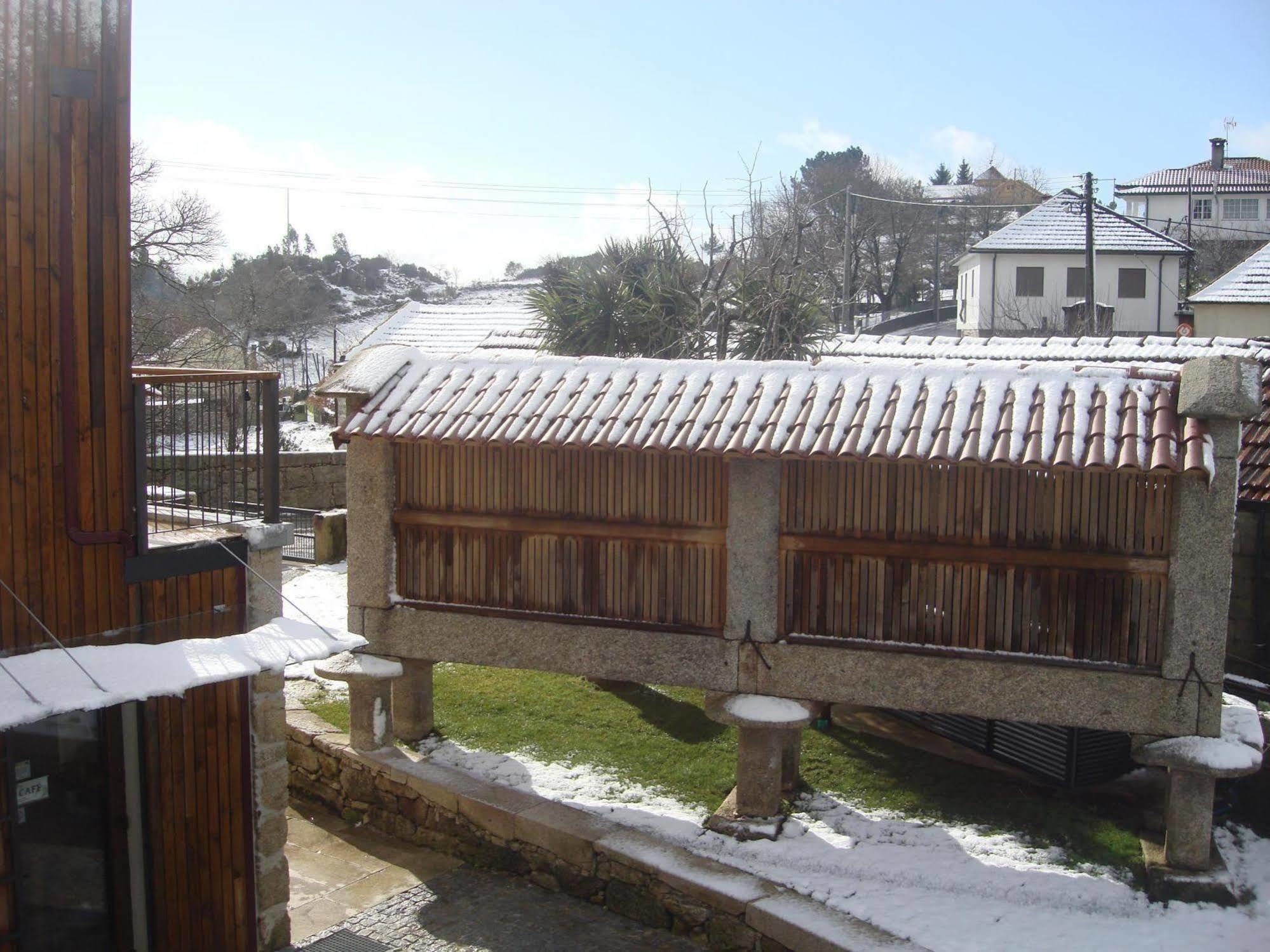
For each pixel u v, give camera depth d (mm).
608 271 14031
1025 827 7551
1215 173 43688
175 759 6121
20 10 5375
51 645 5461
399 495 8320
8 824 5367
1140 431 6477
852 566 7262
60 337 5570
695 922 6922
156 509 6879
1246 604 9609
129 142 5816
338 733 9172
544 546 7945
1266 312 21969
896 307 43188
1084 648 6852
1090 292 23281
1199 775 6602
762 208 25547
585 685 10367
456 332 24078
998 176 59094
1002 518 6938
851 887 6820
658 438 7129
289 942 6809
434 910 7355
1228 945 6172
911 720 9398
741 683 7516
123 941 5980
